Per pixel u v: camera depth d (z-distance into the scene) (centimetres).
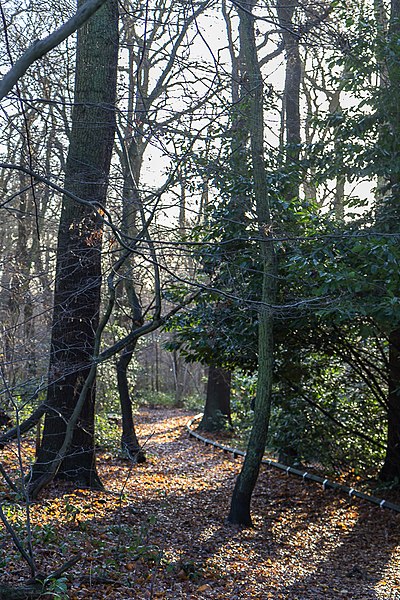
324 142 1033
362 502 1092
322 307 809
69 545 654
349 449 1239
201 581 674
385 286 822
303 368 1155
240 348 1046
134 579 618
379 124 1029
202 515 966
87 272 850
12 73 286
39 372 809
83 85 879
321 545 896
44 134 755
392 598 697
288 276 881
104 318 774
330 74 1026
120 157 948
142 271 852
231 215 920
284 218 969
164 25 727
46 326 844
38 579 473
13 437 760
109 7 891
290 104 1403
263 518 1005
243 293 845
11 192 1081
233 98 893
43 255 980
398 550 876
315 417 1220
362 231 872
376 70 991
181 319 1049
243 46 881
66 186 801
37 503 800
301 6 718
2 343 698
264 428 945
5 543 602
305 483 1232
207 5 718
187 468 1397
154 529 830
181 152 759
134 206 772
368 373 1141
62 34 289
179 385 3031
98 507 862
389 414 1157
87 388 784
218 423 1966
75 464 951
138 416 2484
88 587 567
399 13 1038
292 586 717
